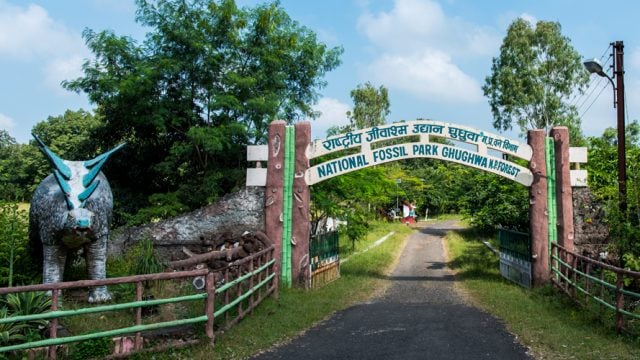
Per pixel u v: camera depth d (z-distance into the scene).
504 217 20.03
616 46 11.84
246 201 13.23
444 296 12.38
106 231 9.30
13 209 10.08
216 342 7.50
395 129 13.13
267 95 17.23
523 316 9.60
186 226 13.33
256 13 17.42
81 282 6.29
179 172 18.02
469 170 28.17
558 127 12.96
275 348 7.58
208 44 16.34
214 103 16.28
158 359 6.79
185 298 7.25
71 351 6.59
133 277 6.79
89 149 17.88
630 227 10.88
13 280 10.20
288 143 13.07
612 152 15.36
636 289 10.78
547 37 37.03
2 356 6.17
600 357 6.95
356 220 21.11
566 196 12.71
